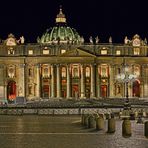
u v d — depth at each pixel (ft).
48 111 354.95
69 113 347.77
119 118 265.95
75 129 178.81
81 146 119.03
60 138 140.87
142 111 311.68
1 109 369.91
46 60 655.76
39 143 126.41
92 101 562.66
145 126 141.49
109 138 140.36
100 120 174.91
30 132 164.66
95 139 137.39
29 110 362.12
